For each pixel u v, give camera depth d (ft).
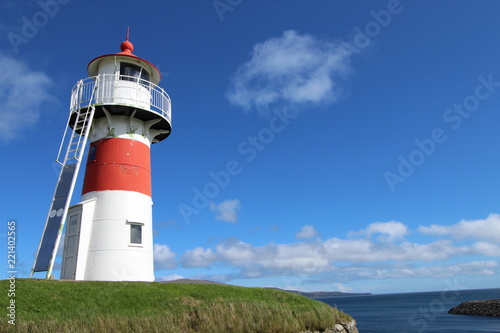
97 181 66.90
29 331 38.52
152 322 43.42
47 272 57.82
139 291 54.19
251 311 51.34
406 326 189.47
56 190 64.28
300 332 53.67
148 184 71.15
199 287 61.72
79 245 62.64
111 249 63.52
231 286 66.69
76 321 41.09
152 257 69.05
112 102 67.62
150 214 70.44
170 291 56.49
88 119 67.26
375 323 216.54
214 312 48.83
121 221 65.21
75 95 69.82
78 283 54.39
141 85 71.10
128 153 68.95
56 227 60.85
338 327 63.05
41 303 46.24
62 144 66.85
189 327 45.73
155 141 80.74
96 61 71.92
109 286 54.44
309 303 66.33
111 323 41.57
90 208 65.16
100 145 68.85
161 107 72.59
